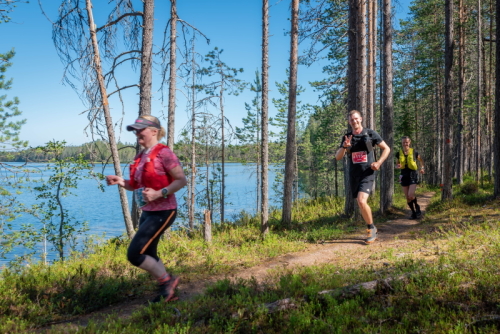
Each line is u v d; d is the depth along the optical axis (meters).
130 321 3.44
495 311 2.88
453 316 2.89
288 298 3.51
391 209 10.97
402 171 9.65
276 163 31.55
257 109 30.19
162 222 3.49
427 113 34.88
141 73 9.97
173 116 10.46
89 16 8.70
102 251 8.65
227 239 8.80
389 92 11.35
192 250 7.19
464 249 4.89
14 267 7.66
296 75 10.12
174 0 10.09
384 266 4.59
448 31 11.27
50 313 4.07
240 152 30.16
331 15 11.69
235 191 52.62
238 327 3.07
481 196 10.39
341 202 15.45
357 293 3.54
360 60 9.52
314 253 6.20
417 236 6.53
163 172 3.44
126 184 3.66
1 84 12.28
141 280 5.14
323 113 22.53
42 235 12.93
